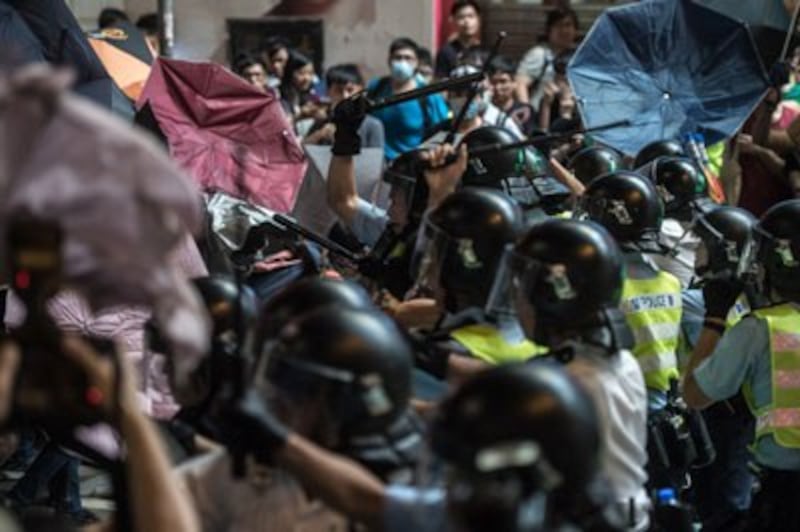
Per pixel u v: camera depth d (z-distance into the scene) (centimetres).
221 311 341
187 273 454
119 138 249
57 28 551
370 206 584
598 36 679
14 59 402
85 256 253
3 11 539
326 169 709
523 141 531
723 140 701
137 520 267
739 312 548
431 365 378
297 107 1053
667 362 489
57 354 266
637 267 498
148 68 723
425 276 408
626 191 504
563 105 994
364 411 295
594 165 650
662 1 679
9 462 584
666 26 680
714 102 675
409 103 886
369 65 1288
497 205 400
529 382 254
